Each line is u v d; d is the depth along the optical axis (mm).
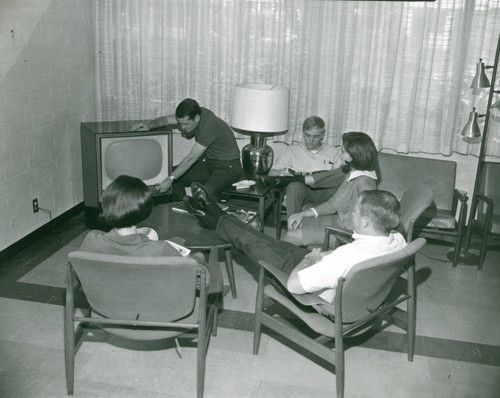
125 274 2082
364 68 4266
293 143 4570
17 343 2785
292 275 2322
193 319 2354
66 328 2316
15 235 3842
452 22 4020
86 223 4371
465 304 3402
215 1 4379
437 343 2949
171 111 4766
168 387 2498
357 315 2352
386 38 4148
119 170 4102
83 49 4566
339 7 4168
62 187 4461
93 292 2193
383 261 2102
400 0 4035
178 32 4547
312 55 4328
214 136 4160
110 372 2584
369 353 2828
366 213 2248
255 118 3998
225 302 3293
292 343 2881
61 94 4293
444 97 4203
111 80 4801
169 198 4359
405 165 4176
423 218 3900
